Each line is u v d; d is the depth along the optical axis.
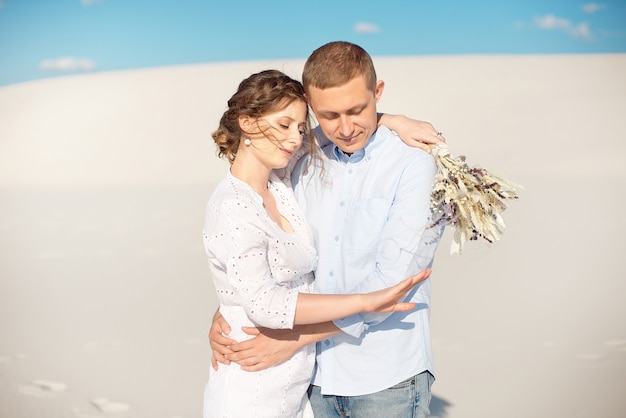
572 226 8.37
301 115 2.62
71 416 4.43
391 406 2.68
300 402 2.76
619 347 5.26
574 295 6.30
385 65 22.81
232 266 2.47
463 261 7.19
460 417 4.32
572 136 14.23
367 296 2.45
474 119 16.11
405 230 2.59
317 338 2.63
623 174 11.16
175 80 22.08
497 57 23.62
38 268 7.77
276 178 2.83
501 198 2.57
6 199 11.75
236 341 2.66
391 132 2.78
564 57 22.89
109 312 6.34
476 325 5.72
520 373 4.89
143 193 11.49
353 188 2.77
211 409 2.69
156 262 7.74
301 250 2.68
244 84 2.61
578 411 4.34
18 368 5.21
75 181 13.01
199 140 15.63
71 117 18.72
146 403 4.60
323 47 2.57
